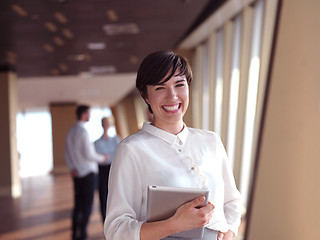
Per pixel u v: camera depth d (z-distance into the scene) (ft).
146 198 4.89
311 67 12.28
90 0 19.76
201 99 31.14
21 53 31.63
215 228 4.97
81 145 17.51
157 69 4.83
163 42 29.58
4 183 36.99
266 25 19.35
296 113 12.86
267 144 13.94
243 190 23.16
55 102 70.85
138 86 5.12
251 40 21.84
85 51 31.58
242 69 22.30
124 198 4.78
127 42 29.04
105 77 46.06
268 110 13.88
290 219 13.10
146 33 26.68
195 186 4.94
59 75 43.34
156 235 4.39
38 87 51.90
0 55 32.45
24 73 41.01
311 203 12.34
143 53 33.14
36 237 19.76
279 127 13.50
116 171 4.86
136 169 4.89
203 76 30.78
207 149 5.26
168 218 4.52
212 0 20.75
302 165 12.69
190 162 5.00
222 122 25.64
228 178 5.56
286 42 13.19
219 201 5.14
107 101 74.33
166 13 22.38
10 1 19.43
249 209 14.49
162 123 5.10
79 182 17.78
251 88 22.24
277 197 13.56
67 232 20.44
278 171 13.53
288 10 13.10
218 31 26.76
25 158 85.66
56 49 30.45
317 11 12.07
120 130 80.28
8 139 37.47
